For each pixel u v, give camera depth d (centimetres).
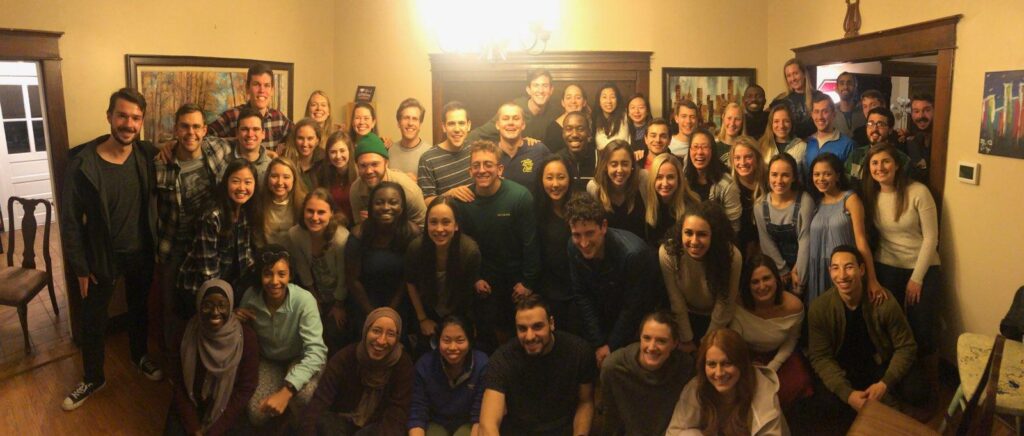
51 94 385
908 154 386
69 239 347
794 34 496
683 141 444
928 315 347
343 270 349
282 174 345
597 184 359
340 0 552
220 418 311
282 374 331
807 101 475
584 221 302
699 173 380
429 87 546
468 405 304
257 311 326
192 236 357
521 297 353
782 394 321
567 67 534
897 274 353
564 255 352
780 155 356
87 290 356
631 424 292
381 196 339
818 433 319
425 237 333
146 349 394
